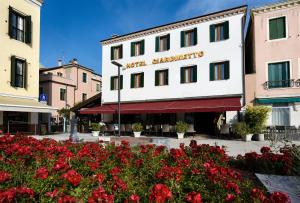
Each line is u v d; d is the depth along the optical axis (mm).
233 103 18172
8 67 19422
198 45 22141
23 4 21016
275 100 18844
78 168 4730
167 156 5914
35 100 22062
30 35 21453
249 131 16594
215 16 21312
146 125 21297
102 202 2816
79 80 40812
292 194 4488
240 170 6352
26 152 5312
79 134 23438
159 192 2689
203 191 3541
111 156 5965
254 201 2924
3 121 19094
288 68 19016
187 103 20609
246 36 25625
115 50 27344
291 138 16609
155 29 24406
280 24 19609
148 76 24719
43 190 3441
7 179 3652
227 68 20578
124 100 25938
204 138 18562
